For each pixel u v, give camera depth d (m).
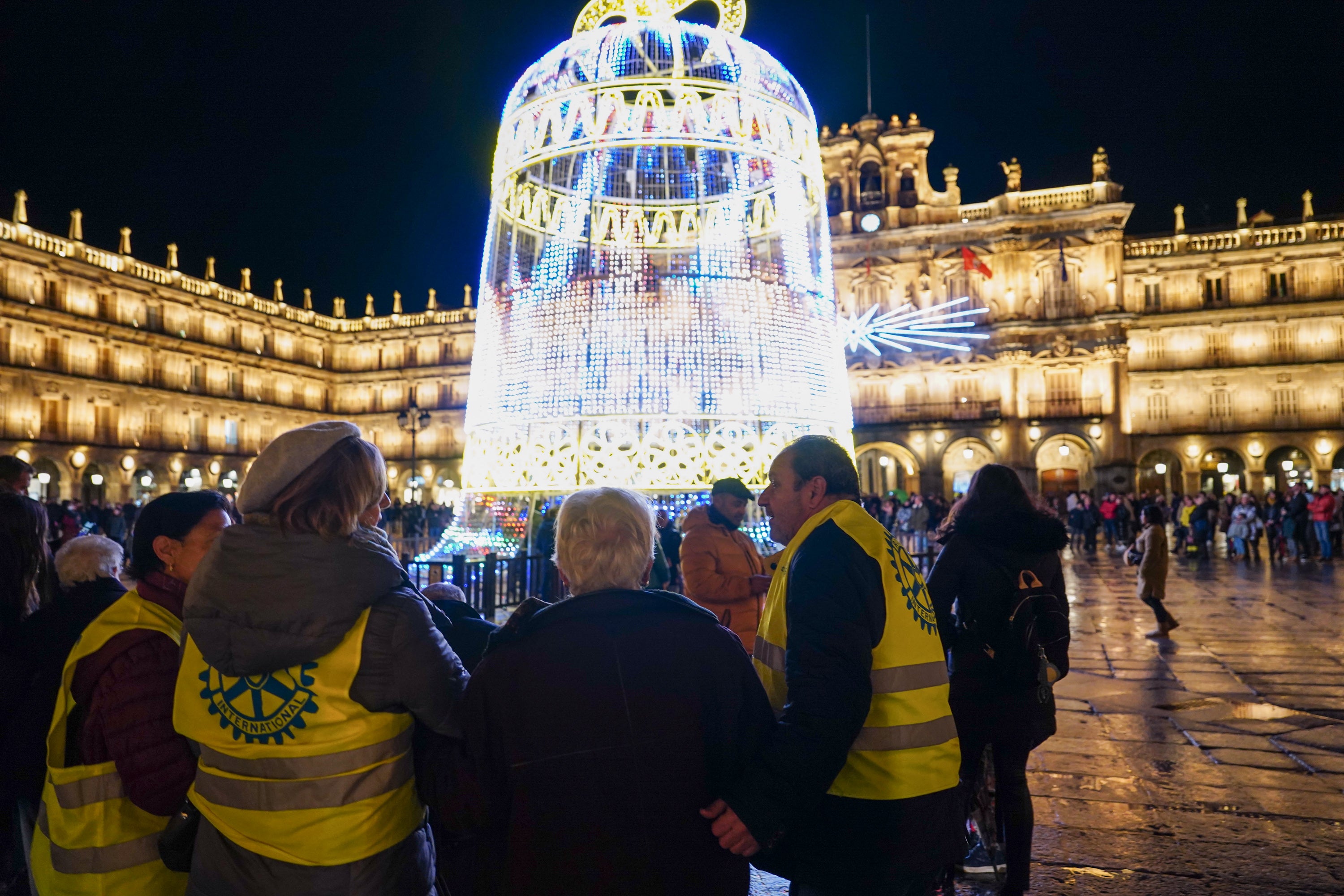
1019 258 41.72
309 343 56.00
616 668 2.02
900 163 43.47
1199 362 41.94
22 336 38.38
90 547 2.88
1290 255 40.84
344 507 2.07
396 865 2.09
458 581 8.12
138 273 44.44
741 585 4.92
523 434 8.23
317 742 1.96
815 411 8.32
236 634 1.92
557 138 8.38
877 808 2.36
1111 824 4.52
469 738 2.03
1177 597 14.16
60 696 2.32
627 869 1.95
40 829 2.39
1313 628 10.70
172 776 2.17
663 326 7.92
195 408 47.19
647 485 7.81
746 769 2.14
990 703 3.51
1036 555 3.55
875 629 2.38
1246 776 5.26
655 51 8.38
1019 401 40.94
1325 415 39.75
